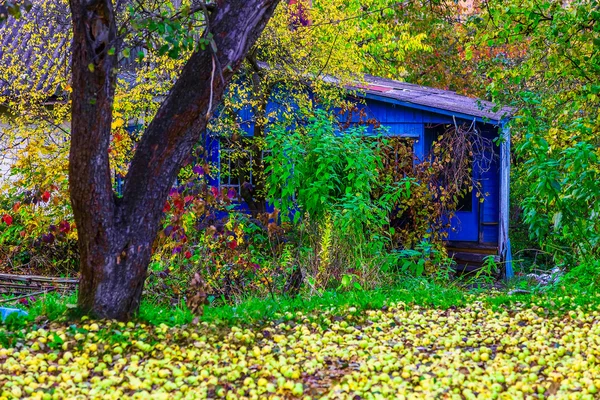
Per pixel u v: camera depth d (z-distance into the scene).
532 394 4.30
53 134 11.94
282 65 12.24
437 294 7.71
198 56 5.53
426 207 11.25
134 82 11.41
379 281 8.70
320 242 8.97
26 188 10.42
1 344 5.04
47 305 6.04
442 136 11.87
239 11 5.49
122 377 4.53
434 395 4.22
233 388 4.43
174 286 7.75
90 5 5.05
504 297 7.36
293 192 10.38
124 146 10.29
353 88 12.52
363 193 10.29
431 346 5.60
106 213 5.54
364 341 5.52
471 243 12.43
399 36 15.73
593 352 5.11
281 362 4.88
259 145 11.91
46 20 12.35
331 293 7.54
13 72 11.45
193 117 5.64
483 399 4.15
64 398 4.09
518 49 14.70
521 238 14.91
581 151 7.31
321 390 4.39
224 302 7.71
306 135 11.29
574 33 8.69
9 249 9.56
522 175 13.69
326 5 12.12
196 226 8.62
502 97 11.67
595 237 7.96
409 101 12.27
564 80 10.73
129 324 5.53
